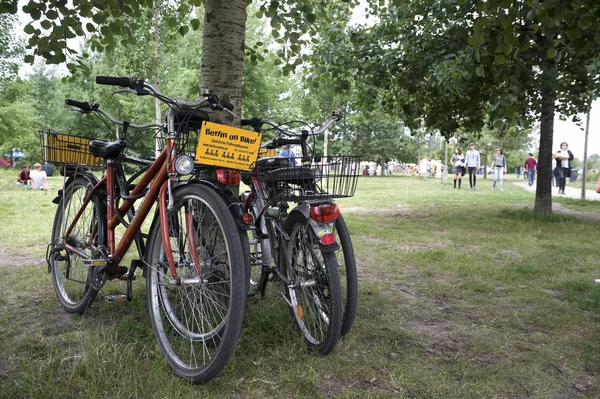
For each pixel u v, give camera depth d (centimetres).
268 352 285
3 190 1487
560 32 562
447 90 773
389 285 445
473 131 999
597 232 772
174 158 260
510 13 349
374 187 2183
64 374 249
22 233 689
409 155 4916
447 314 366
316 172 283
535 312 367
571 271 504
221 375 253
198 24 503
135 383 235
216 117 353
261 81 2278
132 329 303
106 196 336
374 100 943
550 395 245
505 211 1046
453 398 237
